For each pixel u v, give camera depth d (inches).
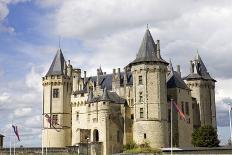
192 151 3024.1
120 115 3846.0
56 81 4320.9
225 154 2886.3
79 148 3580.2
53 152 3553.2
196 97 4372.5
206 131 3545.8
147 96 3656.5
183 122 3932.1
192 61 4495.6
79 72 4362.7
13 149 3499.0
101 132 3737.7
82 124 4062.5
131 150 3437.5
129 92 3912.4
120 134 3814.0
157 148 3432.6
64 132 4254.4
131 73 4045.3
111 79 4207.7
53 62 4453.7
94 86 4131.4
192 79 4387.3
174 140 3801.7
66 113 4318.4
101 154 3676.2
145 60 3683.6
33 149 3560.5
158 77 3683.6
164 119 3651.6
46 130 4264.3
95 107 3850.9
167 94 3956.7
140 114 3671.3
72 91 4335.6
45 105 4345.5
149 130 3590.1
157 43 3814.0
